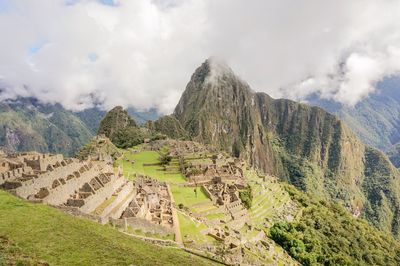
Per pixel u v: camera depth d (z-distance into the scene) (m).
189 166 172.00
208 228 93.12
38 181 66.31
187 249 71.00
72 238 51.53
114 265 47.09
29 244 46.31
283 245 125.38
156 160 194.38
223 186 147.00
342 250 156.88
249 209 144.38
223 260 73.44
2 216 51.97
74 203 67.44
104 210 71.06
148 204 94.12
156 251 58.66
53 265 42.66
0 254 41.44
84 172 82.00
